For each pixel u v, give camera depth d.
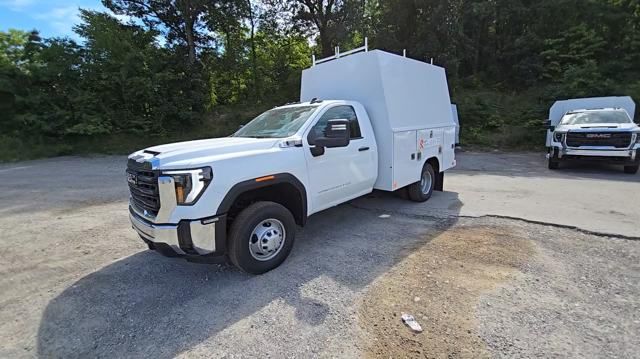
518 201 6.27
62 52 18.56
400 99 5.46
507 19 25.34
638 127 8.70
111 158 15.95
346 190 4.69
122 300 3.11
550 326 2.51
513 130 17.25
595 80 18.00
